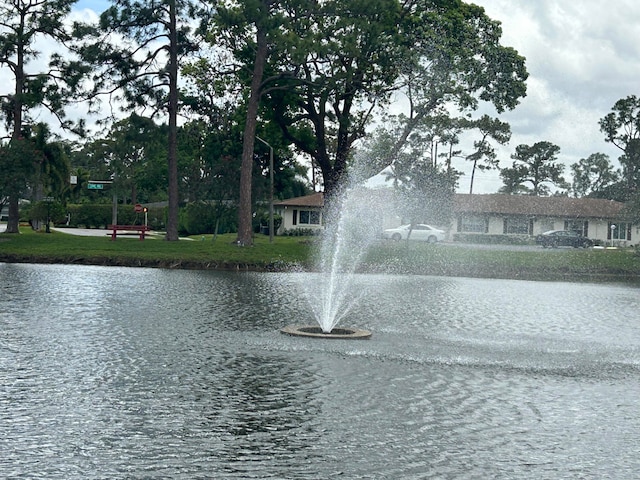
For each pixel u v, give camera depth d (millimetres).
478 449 9727
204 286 30250
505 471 8945
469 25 51812
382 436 10141
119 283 30375
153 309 22172
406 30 51094
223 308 23062
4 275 32656
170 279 33219
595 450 9828
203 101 58469
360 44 48531
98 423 10273
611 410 11938
